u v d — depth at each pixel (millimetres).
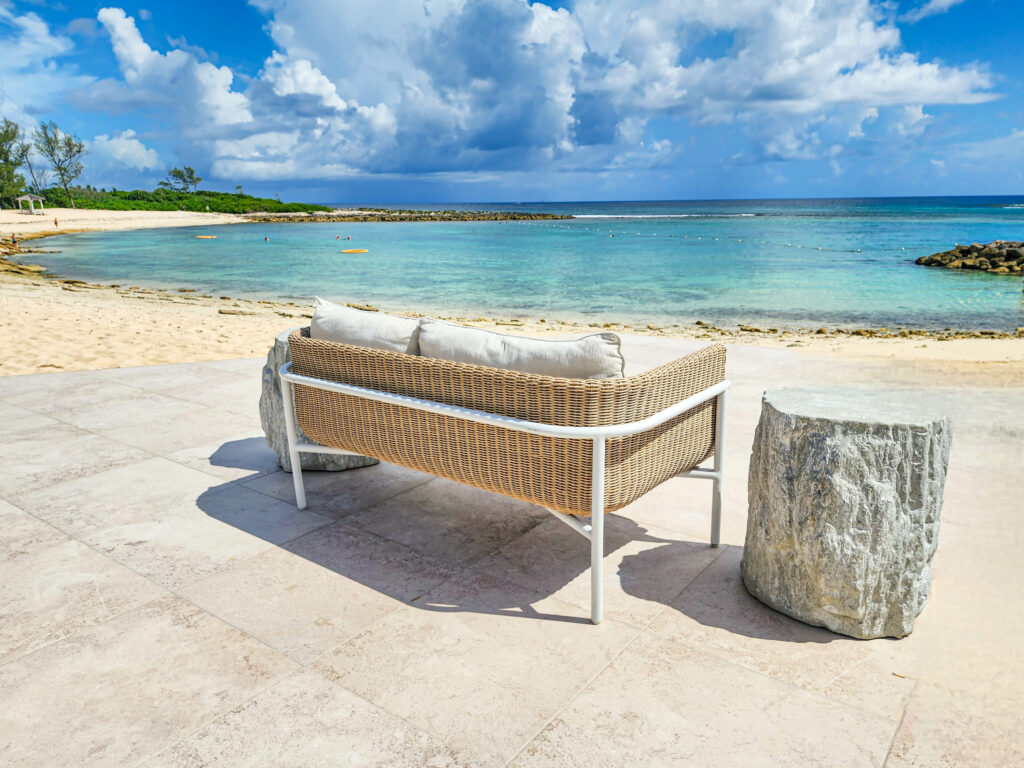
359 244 39219
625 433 1954
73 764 1590
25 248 34562
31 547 2697
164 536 2791
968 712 1725
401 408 2412
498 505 3109
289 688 1853
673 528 2859
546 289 19688
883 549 1959
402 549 2680
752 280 21469
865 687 1829
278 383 3365
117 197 86812
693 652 1993
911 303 16297
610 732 1671
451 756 1600
